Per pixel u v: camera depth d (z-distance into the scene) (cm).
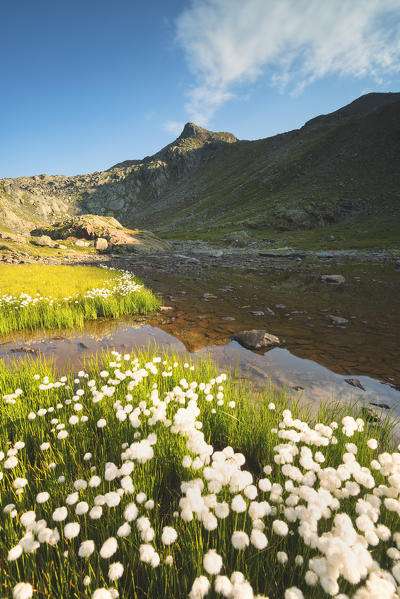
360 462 315
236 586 145
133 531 235
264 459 350
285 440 349
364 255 3966
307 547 209
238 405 448
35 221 16325
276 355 732
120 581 217
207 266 3256
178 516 250
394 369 640
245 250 5725
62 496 265
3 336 920
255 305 1338
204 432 395
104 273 2267
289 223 8975
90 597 190
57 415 417
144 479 282
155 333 941
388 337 857
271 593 204
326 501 200
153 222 18125
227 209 14788
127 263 3728
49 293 1392
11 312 1067
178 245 7538
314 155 14850
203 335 913
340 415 445
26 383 514
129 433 361
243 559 208
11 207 15812
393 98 19900
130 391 456
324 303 1355
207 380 523
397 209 8325
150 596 201
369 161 11750
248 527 236
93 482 234
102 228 6544
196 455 310
